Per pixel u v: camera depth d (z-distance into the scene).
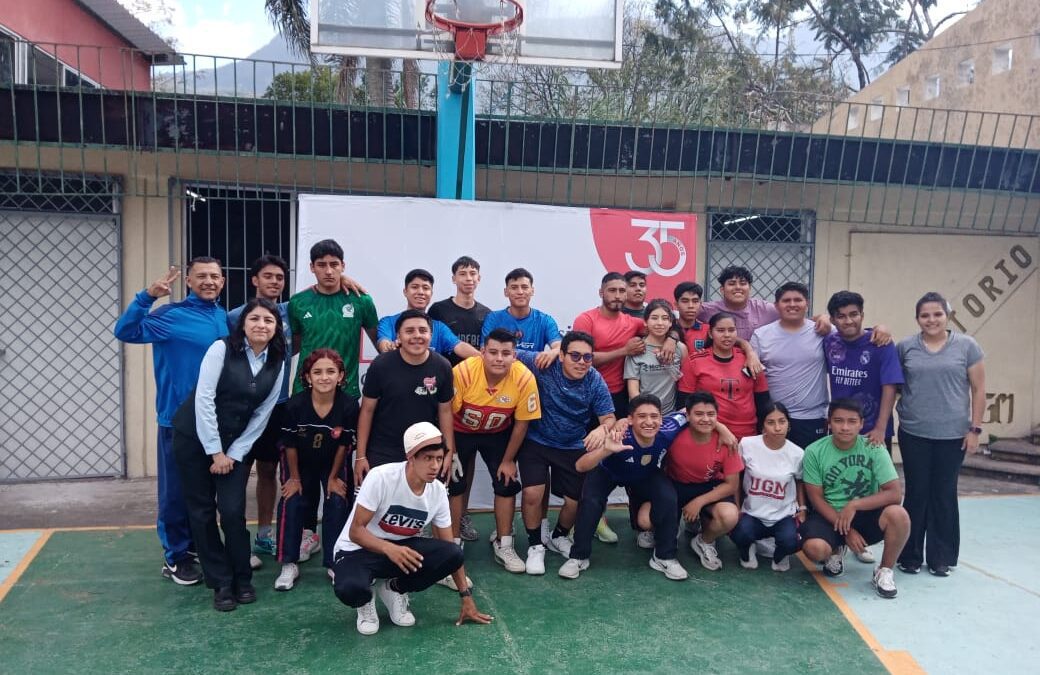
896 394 4.56
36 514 5.19
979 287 7.28
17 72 7.86
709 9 15.47
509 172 6.44
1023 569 4.58
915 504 4.48
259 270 4.19
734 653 3.48
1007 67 8.68
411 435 3.41
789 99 9.55
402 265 5.23
